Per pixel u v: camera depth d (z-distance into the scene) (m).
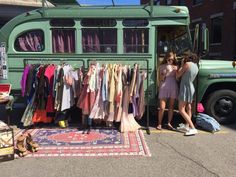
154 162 3.16
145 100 4.36
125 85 4.18
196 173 2.90
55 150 3.50
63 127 4.30
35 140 3.81
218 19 12.79
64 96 4.16
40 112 4.32
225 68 4.38
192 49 4.37
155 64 4.36
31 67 4.25
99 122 4.36
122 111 4.21
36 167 3.07
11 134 3.24
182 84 4.03
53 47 4.43
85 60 4.40
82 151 3.47
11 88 4.43
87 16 4.34
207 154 3.38
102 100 4.14
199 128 4.37
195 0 14.59
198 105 4.39
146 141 3.80
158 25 4.32
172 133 4.13
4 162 3.20
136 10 4.33
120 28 4.36
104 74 4.11
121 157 3.29
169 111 4.26
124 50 4.38
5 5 13.79
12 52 4.41
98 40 4.39
